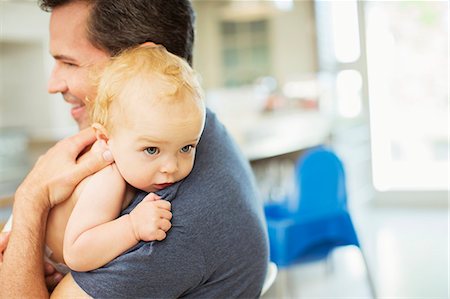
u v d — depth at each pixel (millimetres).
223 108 5402
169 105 992
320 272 3600
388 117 5395
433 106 5348
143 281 1025
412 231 4387
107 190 1042
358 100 5254
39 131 5289
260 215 1230
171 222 1039
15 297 1075
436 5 5137
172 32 1237
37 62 5352
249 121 5203
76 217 1032
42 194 1125
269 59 6078
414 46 5250
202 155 1135
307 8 5738
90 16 1199
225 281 1147
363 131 5254
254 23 6121
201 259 1071
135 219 1021
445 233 4277
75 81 1240
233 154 1226
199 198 1076
